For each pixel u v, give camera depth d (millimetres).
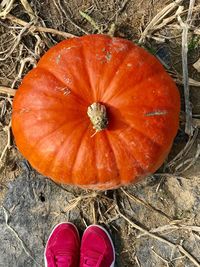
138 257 2748
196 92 2727
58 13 2775
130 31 2764
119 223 2760
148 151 2119
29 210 2771
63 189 2770
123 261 2754
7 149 2756
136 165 2146
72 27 2775
